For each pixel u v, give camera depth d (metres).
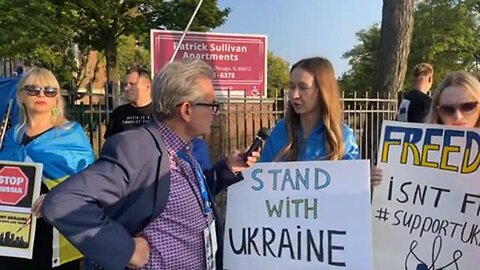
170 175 1.83
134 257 1.72
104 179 1.71
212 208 2.03
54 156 2.82
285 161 2.71
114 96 5.66
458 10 34.41
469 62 35.72
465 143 2.43
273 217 2.50
